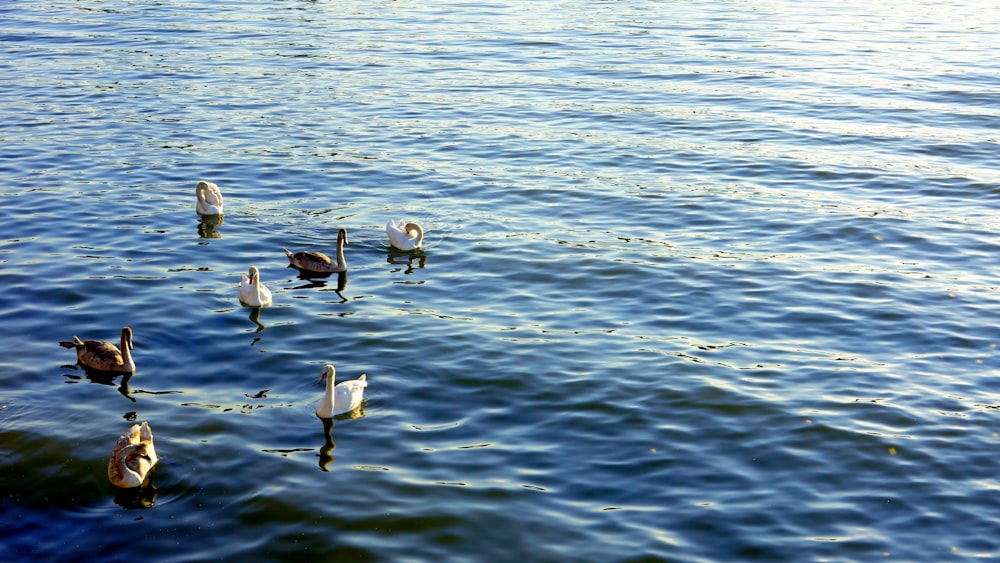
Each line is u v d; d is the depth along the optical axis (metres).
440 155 41.94
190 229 33.62
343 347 25.53
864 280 30.08
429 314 27.66
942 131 45.56
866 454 20.98
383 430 21.84
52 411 22.30
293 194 37.16
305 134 44.44
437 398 23.19
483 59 59.34
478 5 78.25
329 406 22.16
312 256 30.47
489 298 28.80
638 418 22.33
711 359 25.09
